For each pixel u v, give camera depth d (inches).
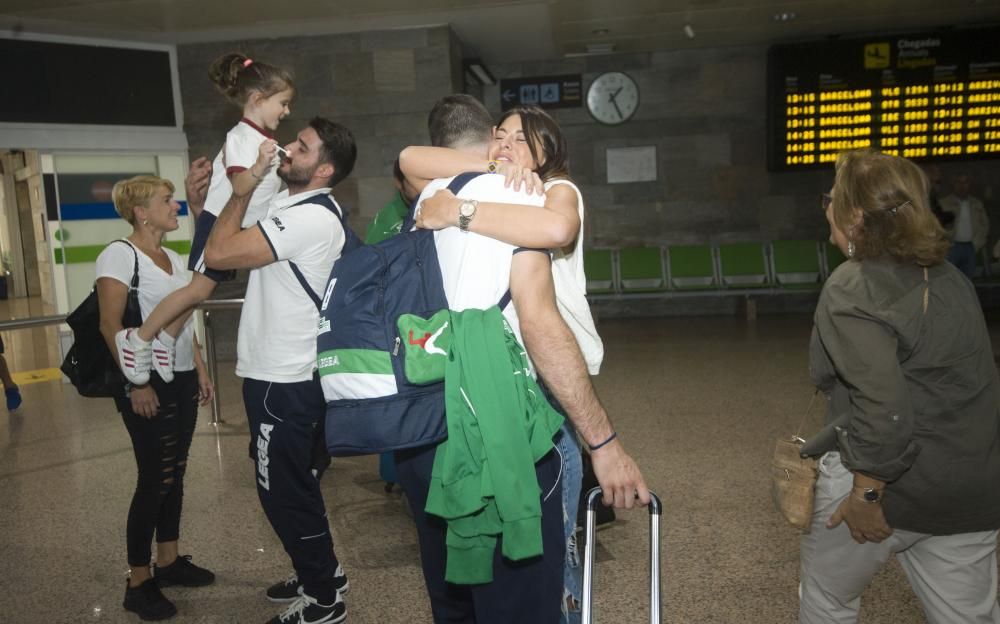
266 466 88.2
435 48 307.3
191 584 109.9
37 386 264.4
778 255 366.6
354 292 55.1
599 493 56.6
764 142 375.9
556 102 385.4
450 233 57.7
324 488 150.2
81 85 293.3
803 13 315.6
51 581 112.8
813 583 67.7
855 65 345.4
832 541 65.1
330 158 87.6
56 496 150.3
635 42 354.3
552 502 58.6
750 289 359.9
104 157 302.2
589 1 284.5
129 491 152.5
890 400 55.7
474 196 58.3
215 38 307.0
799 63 347.6
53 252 293.9
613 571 109.0
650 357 276.5
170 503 108.3
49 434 198.8
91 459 175.2
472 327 53.3
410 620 98.6
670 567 109.7
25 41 281.4
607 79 380.8
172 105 314.2
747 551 113.8
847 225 61.3
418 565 114.7
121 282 97.7
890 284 58.4
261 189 94.0
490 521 54.4
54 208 293.3
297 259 84.4
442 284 57.3
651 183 385.4
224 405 226.7
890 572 107.0
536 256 55.7
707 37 350.6
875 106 347.3
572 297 64.4
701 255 370.3
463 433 52.4
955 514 58.9
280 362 85.9
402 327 53.0
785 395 208.5
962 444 57.9
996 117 343.0
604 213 390.3
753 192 378.9
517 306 55.3
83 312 97.8
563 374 54.2
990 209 361.7
